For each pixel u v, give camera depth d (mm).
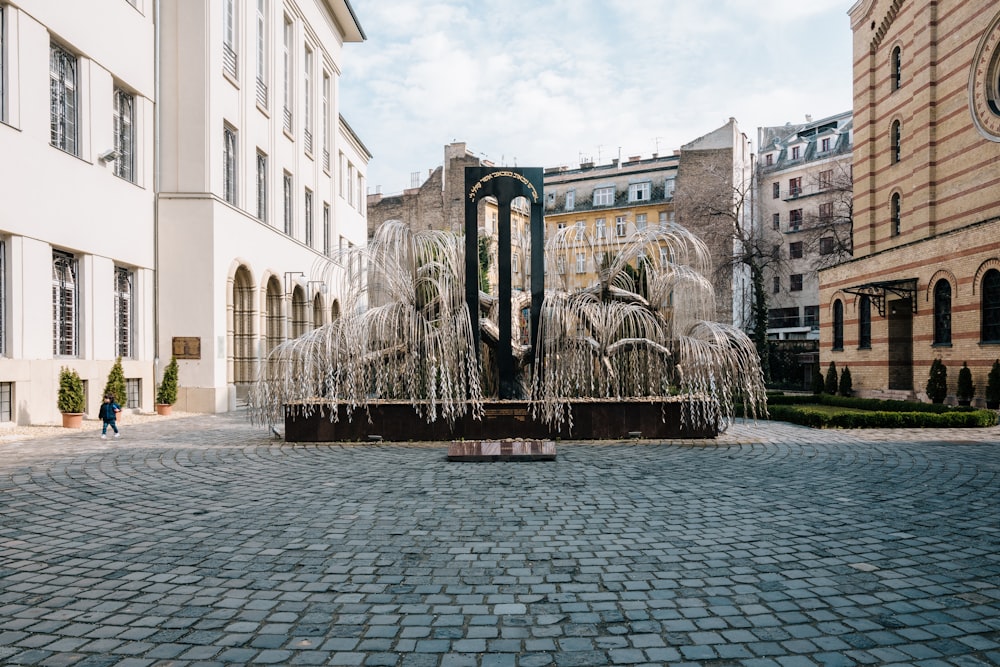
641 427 12430
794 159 56781
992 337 17906
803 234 54125
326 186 33438
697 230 49594
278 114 26078
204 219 19828
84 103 16516
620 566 5094
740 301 51594
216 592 4547
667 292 13148
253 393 12875
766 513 6793
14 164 14102
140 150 19016
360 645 3701
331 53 33562
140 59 18953
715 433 12461
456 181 52219
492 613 4168
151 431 14516
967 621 4031
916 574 4906
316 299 30344
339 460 10352
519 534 5992
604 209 58281
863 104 27188
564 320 12688
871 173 26766
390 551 5492
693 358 12234
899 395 22219
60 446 12008
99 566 5121
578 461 10172
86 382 16422
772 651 3619
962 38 20797
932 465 9773
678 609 4230
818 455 10758
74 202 16047
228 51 21844
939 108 22031
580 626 3959
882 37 25906
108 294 17422
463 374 12320
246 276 22812
